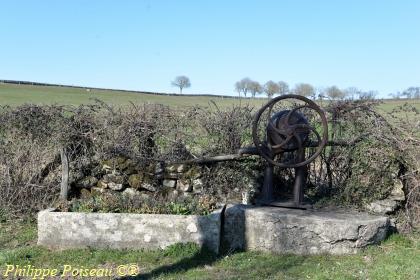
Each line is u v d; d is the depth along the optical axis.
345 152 8.03
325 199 7.91
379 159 7.81
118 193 8.55
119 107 8.97
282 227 6.89
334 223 6.80
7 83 47.97
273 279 5.93
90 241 6.95
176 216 6.86
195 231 6.83
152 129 8.73
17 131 9.02
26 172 8.85
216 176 8.65
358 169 7.89
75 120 8.78
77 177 8.78
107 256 6.64
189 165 8.63
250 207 7.30
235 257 6.72
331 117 8.52
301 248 6.86
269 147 7.33
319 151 7.27
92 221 6.95
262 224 6.97
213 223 6.79
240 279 5.91
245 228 7.05
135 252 6.79
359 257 6.70
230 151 8.74
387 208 7.68
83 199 7.96
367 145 7.91
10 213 8.59
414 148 7.82
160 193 8.55
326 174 8.32
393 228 7.60
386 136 7.87
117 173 8.73
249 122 8.87
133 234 6.89
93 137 8.74
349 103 8.40
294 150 7.34
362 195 7.84
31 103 9.41
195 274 6.06
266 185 7.58
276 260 6.61
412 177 7.72
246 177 8.66
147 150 8.74
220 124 8.81
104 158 8.76
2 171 8.82
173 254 6.71
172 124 8.80
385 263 6.38
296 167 7.39
